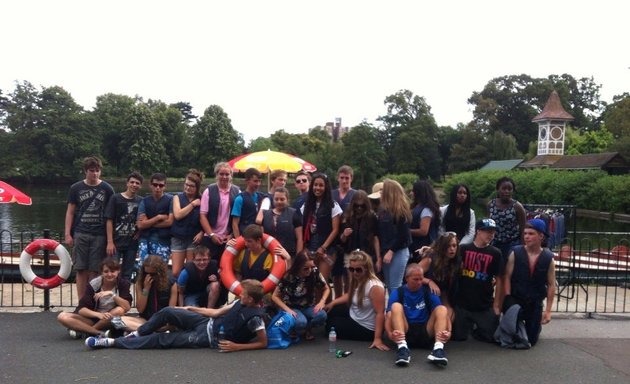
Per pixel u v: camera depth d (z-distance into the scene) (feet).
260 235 18.78
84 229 21.50
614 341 18.38
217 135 213.46
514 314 17.40
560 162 154.61
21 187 195.52
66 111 205.67
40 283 21.79
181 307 18.02
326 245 20.12
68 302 24.99
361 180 204.03
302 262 18.35
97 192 21.67
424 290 17.60
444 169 249.14
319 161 212.23
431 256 18.53
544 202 128.06
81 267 21.59
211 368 15.05
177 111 232.94
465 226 21.36
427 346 17.48
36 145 200.95
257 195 21.95
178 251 21.49
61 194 163.22
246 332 16.93
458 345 17.93
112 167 214.48
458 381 14.33
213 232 21.17
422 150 228.22
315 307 18.39
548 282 18.08
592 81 282.36
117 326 17.69
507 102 255.70
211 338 17.03
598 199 113.19
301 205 22.72
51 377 14.16
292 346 17.57
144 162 209.15
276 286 18.40
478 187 155.43
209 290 19.25
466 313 18.56
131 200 22.12
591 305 25.85
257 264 18.99
